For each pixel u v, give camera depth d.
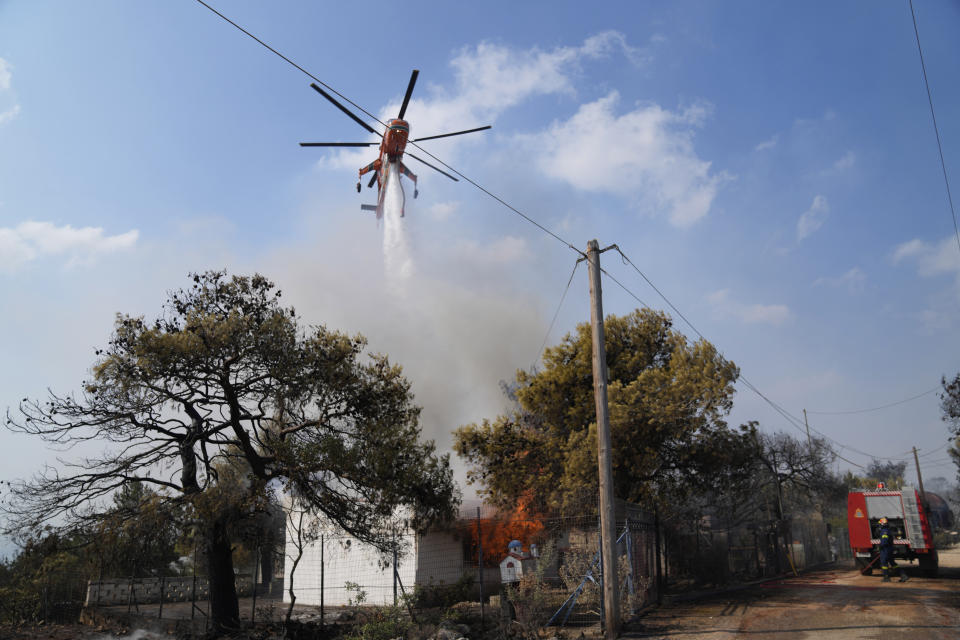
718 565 23.83
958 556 37.59
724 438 26.38
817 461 41.47
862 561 24.50
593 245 15.36
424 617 16.48
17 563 25.89
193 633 18.56
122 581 29.19
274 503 19.09
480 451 26.70
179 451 18.81
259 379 19.27
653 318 27.77
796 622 13.41
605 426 14.29
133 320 18.30
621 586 14.65
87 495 18.16
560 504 24.11
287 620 16.77
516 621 14.60
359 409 20.70
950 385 26.88
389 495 19.44
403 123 24.55
